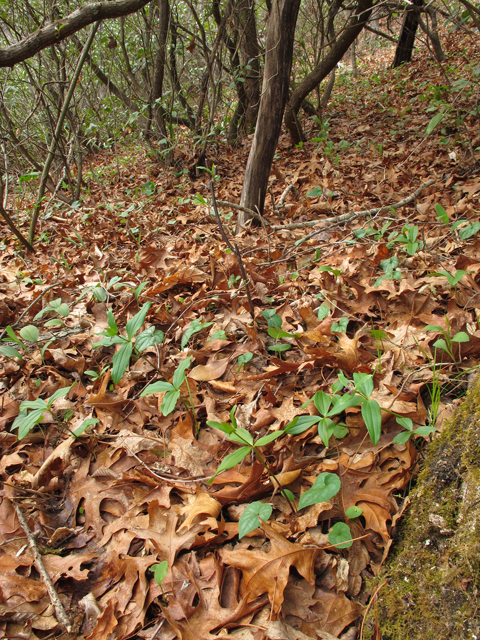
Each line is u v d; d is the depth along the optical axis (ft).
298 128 20.80
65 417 6.56
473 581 3.41
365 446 5.08
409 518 4.19
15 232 13.07
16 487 5.41
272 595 3.93
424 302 6.98
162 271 10.27
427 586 3.65
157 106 19.76
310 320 7.25
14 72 21.25
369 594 4.01
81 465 5.73
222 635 3.80
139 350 5.97
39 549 4.85
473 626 3.27
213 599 4.07
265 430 5.66
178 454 5.52
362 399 4.39
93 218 15.49
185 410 6.32
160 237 13.02
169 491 5.09
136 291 6.81
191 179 19.84
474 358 5.77
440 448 4.30
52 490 5.56
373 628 3.76
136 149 25.76
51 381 7.29
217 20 19.81
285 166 19.06
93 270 11.05
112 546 4.83
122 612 4.17
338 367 6.28
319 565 4.19
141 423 6.26
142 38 19.89
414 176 13.47
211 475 5.21
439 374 5.59
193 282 9.40
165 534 4.62
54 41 9.57
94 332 8.38
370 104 26.50
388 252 8.69
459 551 3.58
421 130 17.98
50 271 11.98
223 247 10.87
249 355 6.55
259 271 9.54
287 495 4.54
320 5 19.75
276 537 4.23
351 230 10.66
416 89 25.71
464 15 12.28
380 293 7.47
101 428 6.31
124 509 5.20
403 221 10.21
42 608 4.31
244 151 22.71
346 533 4.08
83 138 21.16
